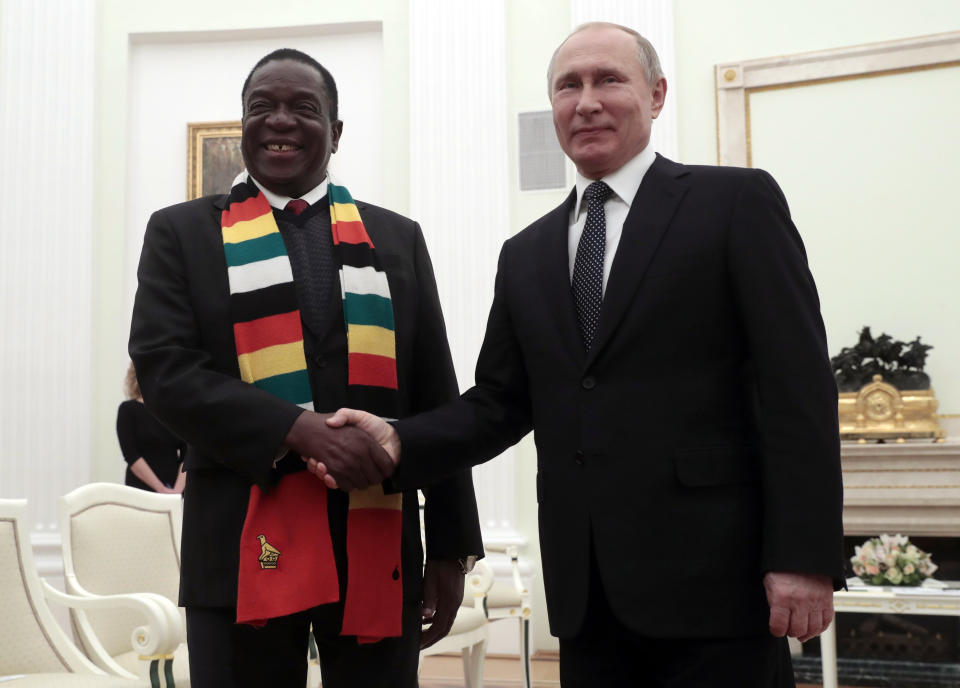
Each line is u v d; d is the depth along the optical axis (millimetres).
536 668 5441
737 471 1719
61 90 6418
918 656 5449
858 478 5418
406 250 2158
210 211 2031
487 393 2031
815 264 5820
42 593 3043
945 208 5652
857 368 5574
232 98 6543
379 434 1821
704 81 6016
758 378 1695
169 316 1892
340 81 6527
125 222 6457
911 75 5719
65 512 3383
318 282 1983
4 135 6367
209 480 1865
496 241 6090
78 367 6223
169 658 2773
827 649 4277
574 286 1909
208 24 6492
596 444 1771
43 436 6160
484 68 6215
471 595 4273
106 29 6574
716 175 1857
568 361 1847
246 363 1877
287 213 2041
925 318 5645
